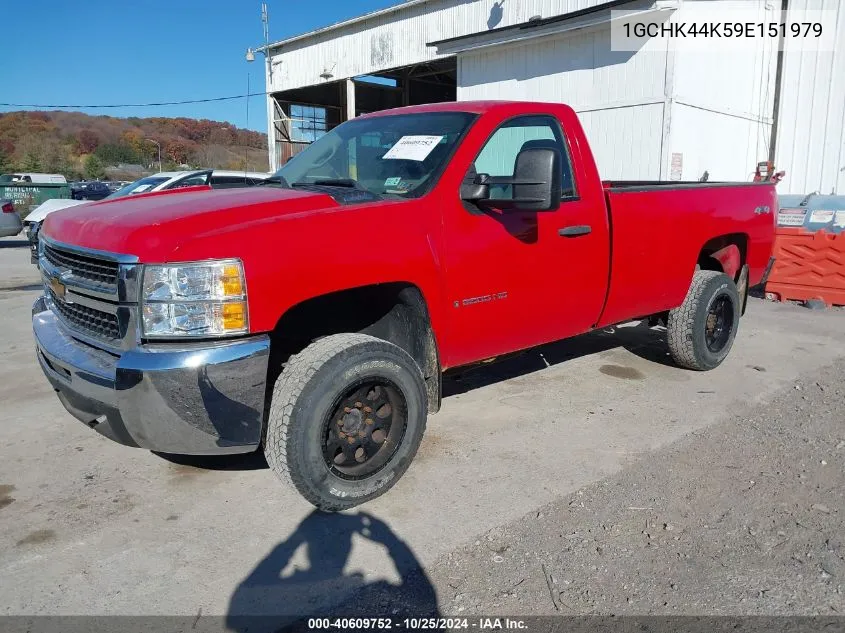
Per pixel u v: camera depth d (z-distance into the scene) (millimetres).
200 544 3104
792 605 2666
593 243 4363
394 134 4195
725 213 5375
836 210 8312
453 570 2906
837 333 7020
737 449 4109
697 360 5445
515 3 14828
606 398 5004
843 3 12562
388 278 3348
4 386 5309
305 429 3105
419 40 17781
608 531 3195
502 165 4051
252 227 3020
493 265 3822
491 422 4539
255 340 2965
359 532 3201
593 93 12203
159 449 3010
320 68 21391
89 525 3260
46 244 3730
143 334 2898
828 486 3633
